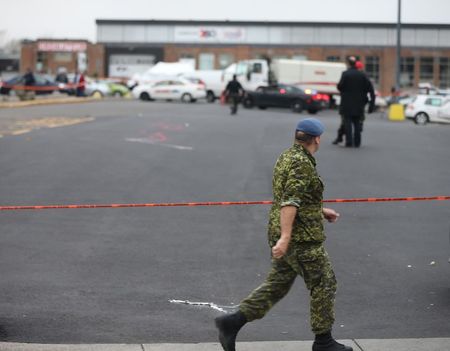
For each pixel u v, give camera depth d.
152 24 118.50
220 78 76.00
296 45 116.50
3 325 9.73
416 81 115.69
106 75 119.88
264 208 17.27
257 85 72.88
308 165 8.19
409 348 8.80
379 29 115.38
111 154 24.77
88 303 10.73
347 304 10.75
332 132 34.59
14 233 14.76
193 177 20.97
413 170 22.52
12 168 21.81
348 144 27.44
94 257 13.17
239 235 14.87
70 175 20.86
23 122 35.56
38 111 44.91
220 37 117.81
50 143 27.03
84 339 9.30
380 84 115.94
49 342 9.18
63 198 17.95
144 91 71.00
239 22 117.31
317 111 61.06
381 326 9.80
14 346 8.79
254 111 55.44
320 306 8.27
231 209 17.14
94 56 119.44
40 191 18.67
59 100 59.59
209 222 15.90
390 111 56.81
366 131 34.53
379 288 11.52
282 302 10.91
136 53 119.06
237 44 117.56
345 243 14.27
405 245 14.20
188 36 118.25
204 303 10.79
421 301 10.88
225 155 25.31
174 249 13.77
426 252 13.70
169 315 10.27
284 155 8.39
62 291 11.26
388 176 21.42
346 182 20.38
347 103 27.09
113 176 20.88
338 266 12.74
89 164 22.75
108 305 10.66
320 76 70.81
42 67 120.56
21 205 17.12
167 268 12.55
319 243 8.30
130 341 9.25
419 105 53.19
